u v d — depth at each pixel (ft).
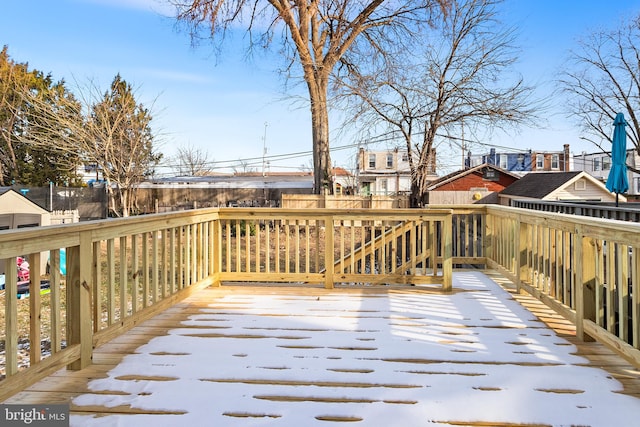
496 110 44.45
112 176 50.34
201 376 7.77
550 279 11.57
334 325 10.82
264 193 78.13
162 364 8.32
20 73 76.23
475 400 6.80
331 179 48.67
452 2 42.91
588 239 9.51
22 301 22.84
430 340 9.65
